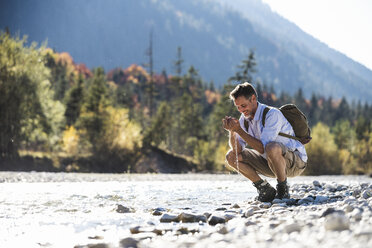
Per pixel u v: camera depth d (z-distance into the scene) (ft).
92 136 102.17
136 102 291.38
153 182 32.58
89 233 9.64
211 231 8.91
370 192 15.49
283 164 14.48
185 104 207.41
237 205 14.15
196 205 15.85
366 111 485.56
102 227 10.48
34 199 17.63
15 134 77.05
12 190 22.33
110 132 101.86
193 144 175.52
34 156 82.53
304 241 6.19
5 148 76.13
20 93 76.95
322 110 457.27
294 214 9.87
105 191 22.20
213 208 14.73
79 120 109.19
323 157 130.72
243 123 15.26
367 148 214.69
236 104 14.73
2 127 75.72
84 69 406.62
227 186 27.91
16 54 78.43
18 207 14.83
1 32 78.33
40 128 83.05
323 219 8.13
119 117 105.60
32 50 80.74
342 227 6.79
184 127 198.70
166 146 150.82
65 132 99.55
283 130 14.75
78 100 163.94
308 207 11.31
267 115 14.46
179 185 28.53
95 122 102.78
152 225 10.21
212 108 336.90
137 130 109.70
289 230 7.35
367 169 193.67
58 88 229.45
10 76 76.74
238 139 15.38
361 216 7.86
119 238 8.82
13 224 10.97
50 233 9.68
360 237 5.71
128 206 15.37
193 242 7.45
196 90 265.34
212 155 135.33
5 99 75.82
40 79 81.20
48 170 80.48
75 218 12.10
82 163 92.89
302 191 19.63
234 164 15.52
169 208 14.60
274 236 7.00
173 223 10.77
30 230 10.09
